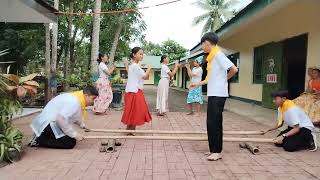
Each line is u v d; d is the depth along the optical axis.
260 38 12.80
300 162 4.79
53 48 14.95
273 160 4.88
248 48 14.77
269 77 12.01
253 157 5.04
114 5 18.55
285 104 5.49
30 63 17.67
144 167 4.43
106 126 7.53
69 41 20.53
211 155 4.85
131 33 20.27
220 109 4.81
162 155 5.05
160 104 9.56
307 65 9.39
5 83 4.82
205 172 4.27
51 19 8.61
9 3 6.98
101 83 9.43
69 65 21.47
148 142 5.91
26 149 5.25
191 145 5.74
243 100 15.54
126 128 6.75
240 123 8.44
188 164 4.61
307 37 9.38
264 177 4.11
